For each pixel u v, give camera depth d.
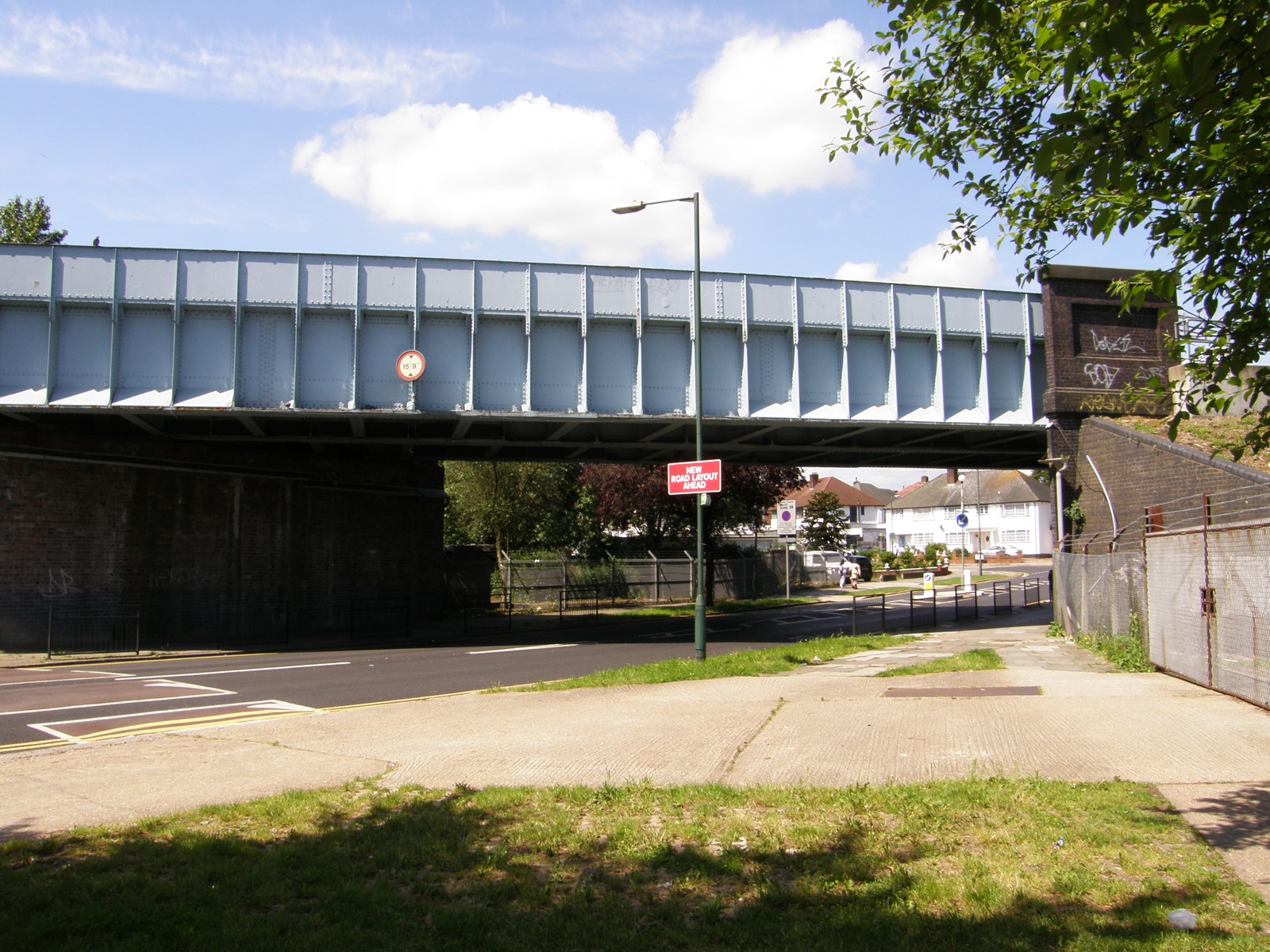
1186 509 17.25
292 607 25.81
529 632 27.38
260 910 4.76
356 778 7.62
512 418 21.81
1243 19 4.54
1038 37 5.40
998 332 24.08
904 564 68.38
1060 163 4.96
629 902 4.81
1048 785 6.66
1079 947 4.04
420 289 21.16
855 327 23.20
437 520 31.08
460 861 5.42
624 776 7.52
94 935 4.33
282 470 25.55
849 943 4.19
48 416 20.89
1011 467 32.56
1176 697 10.25
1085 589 17.97
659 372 22.56
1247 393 6.13
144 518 22.28
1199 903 4.53
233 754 8.65
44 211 42.00
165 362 20.28
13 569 19.91
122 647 21.41
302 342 20.83
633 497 38.12
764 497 38.03
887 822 5.99
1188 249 6.12
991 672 13.59
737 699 11.67
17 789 7.34
